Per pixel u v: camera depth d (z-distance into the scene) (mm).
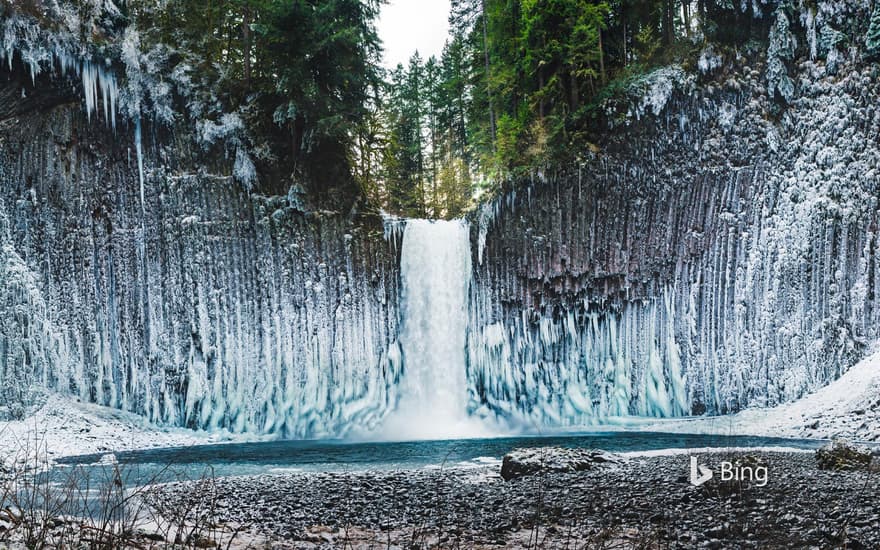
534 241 36875
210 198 34969
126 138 34156
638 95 36188
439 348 36812
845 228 32156
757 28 36062
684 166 35562
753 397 32812
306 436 33875
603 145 36812
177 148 34969
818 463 15352
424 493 13133
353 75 38844
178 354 33250
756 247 34031
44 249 32125
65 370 31156
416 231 37938
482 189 39000
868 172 32281
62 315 31797
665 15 39438
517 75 40531
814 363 31750
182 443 30516
